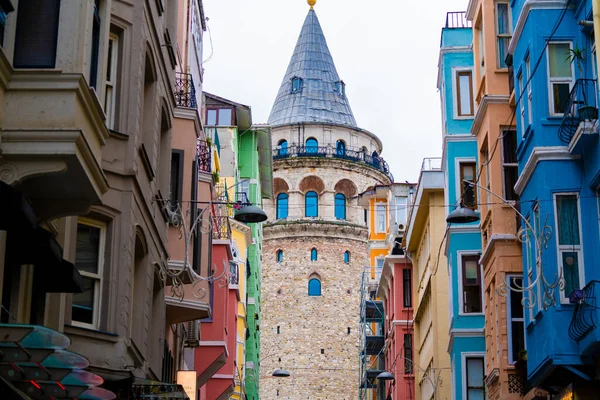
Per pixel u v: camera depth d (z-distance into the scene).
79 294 23.17
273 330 114.44
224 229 47.62
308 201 118.12
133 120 24.56
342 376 113.06
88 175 18.45
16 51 18.03
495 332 34.69
